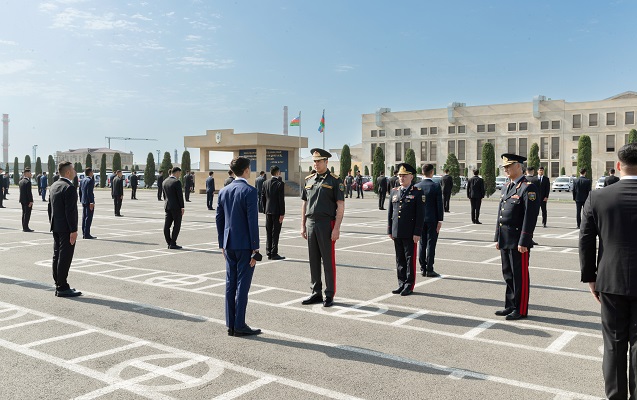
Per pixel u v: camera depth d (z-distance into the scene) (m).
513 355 5.27
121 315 6.78
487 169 41.81
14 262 10.93
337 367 4.93
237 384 4.53
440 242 14.26
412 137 81.00
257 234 5.87
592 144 68.88
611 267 3.71
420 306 7.27
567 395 4.30
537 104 71.25
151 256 11.81
